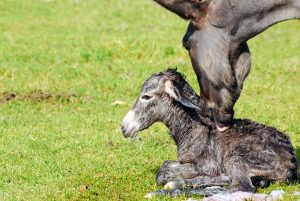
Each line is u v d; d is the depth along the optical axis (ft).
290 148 73.92
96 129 96.94
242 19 67.67
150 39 144.56
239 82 69.62
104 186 75.56
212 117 72.49
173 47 138.21
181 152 75.77
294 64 135.44
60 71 125.49
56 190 74.69
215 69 67.97
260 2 67.31
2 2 185.78
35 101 110.32
